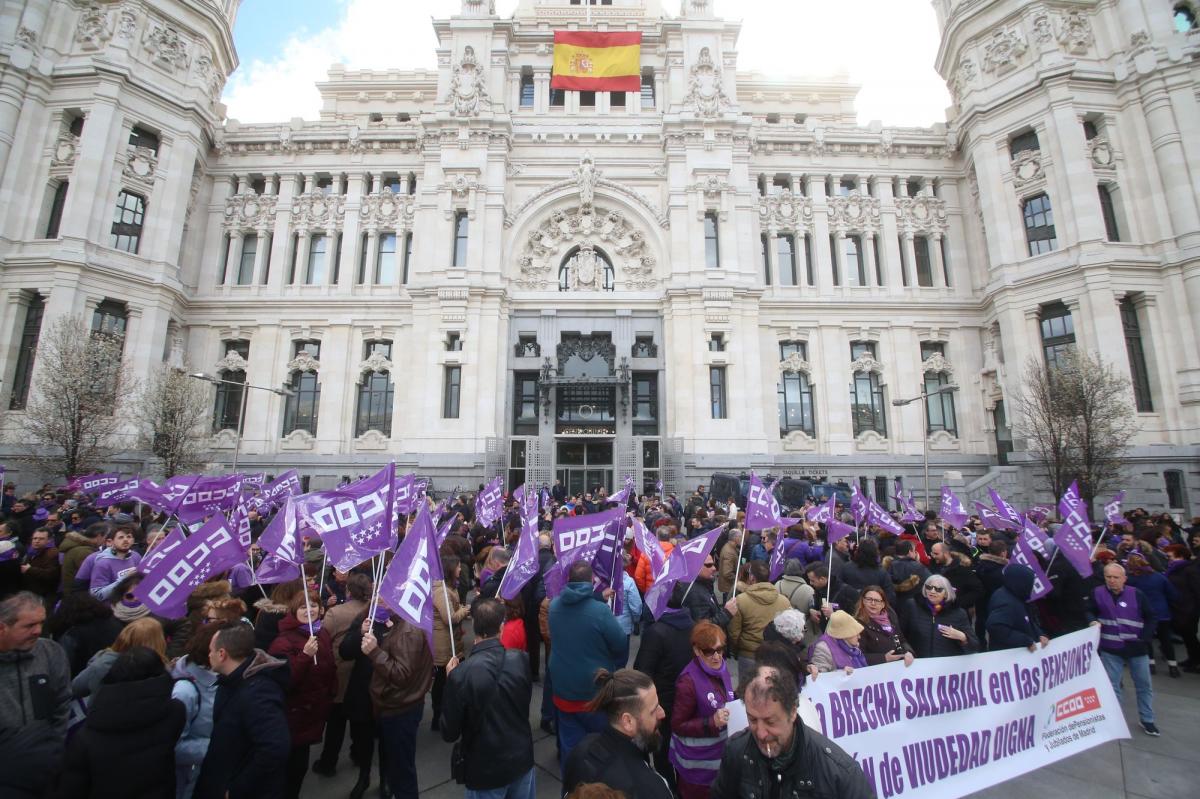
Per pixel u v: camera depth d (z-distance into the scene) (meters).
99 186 31.00
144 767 4.02
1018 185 33.00
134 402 28.55
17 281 29.48
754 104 46.72
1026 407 28.45
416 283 35.38
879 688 5.72
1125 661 8.70
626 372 34.38
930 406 37.06
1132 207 30.61
